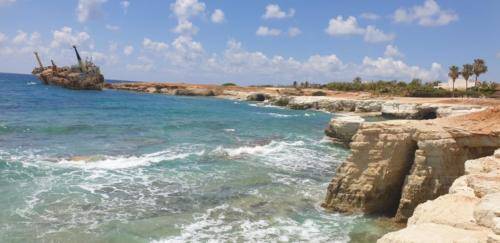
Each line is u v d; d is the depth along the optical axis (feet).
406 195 45.16
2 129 96.48
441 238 20.88
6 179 54.95
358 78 396.16
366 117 185.98
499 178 28.63
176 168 67.62
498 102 190.08
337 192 49.75
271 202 52.24
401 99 226.79
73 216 43.93
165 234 40.45
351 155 49.26
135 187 55.83
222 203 51.08
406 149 47.57
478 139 45.68
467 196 28.07
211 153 81.20
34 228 40.06
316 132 128.26
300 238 40.93
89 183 56.24
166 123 133.59
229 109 221.05
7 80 470.80
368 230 43.55
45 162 65.87
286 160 78.89
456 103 184.03
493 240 18.25
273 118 173.37
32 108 158.61
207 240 39.47
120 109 183.21
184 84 430.61
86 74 339.36
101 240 38.27
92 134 100.53
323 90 362.53
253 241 39.73
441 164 44.52
